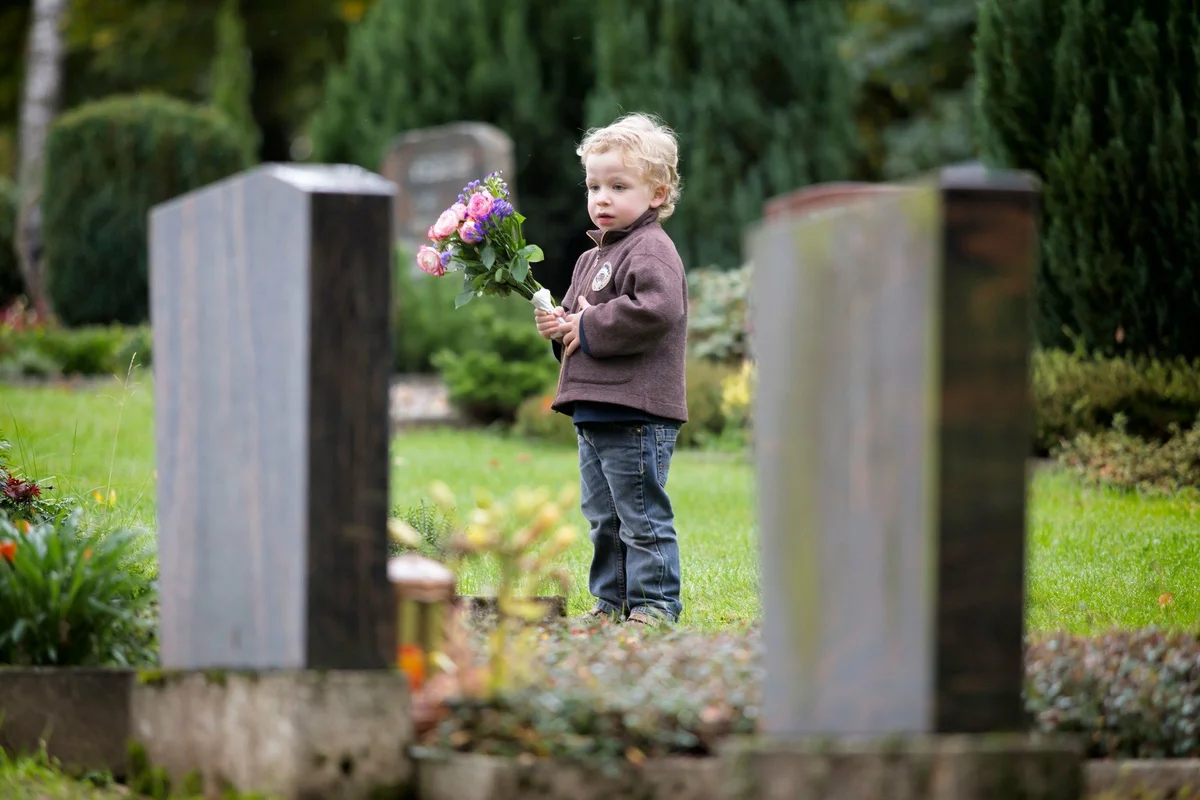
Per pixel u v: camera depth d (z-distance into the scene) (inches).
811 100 1044.5
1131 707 185.2
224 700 173.9
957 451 136.7
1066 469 485.4
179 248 197.3
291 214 165.9
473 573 320.5
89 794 180.4
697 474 535.2
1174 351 525.0
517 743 163.5
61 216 934.4
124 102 950.4
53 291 945.5
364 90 1155.3
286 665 167.6
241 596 178.4
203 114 972.6
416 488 487.5
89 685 194.5
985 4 553.6
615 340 274.7
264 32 1560.0
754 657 192.9
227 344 181.9
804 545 154.9
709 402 646.5
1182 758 180.5
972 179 140.4
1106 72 525.0
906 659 141.0
